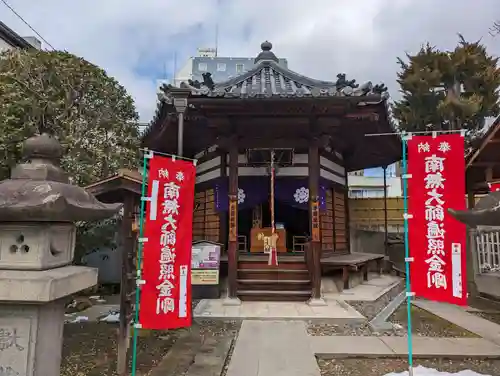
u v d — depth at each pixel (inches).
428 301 358.6
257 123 343.6
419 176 179.8
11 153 279.7
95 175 327.6
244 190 396.8
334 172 463.2
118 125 383.6
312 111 323.3
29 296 98.3
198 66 1446.9
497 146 337.7
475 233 392.5
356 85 313.0
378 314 297.7
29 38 679.7
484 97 643.5
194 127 379.9
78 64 347.6
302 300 347.3
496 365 195.9
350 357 205.9
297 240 539.8
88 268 123.0
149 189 178.2
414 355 203.9
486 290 361.4
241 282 357.7
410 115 684.7
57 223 113.7
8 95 294.5
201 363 193.5
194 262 348.5
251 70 423.2
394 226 680.4
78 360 203.0
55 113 322.3
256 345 221.8
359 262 395.2
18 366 103.9
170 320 175.5
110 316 295.0
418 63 681.6
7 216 102.3
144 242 175.0
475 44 662.5
